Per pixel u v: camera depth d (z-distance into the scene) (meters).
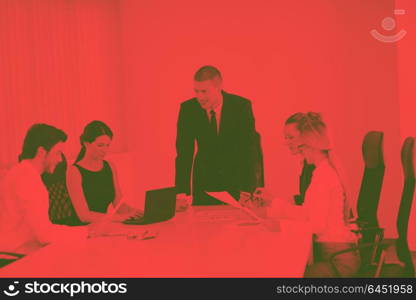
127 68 5.85
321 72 5.37
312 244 2.75
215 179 5.00
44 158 3.17
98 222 3.27
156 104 5.80
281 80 5.48
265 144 5.54
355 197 5.30
